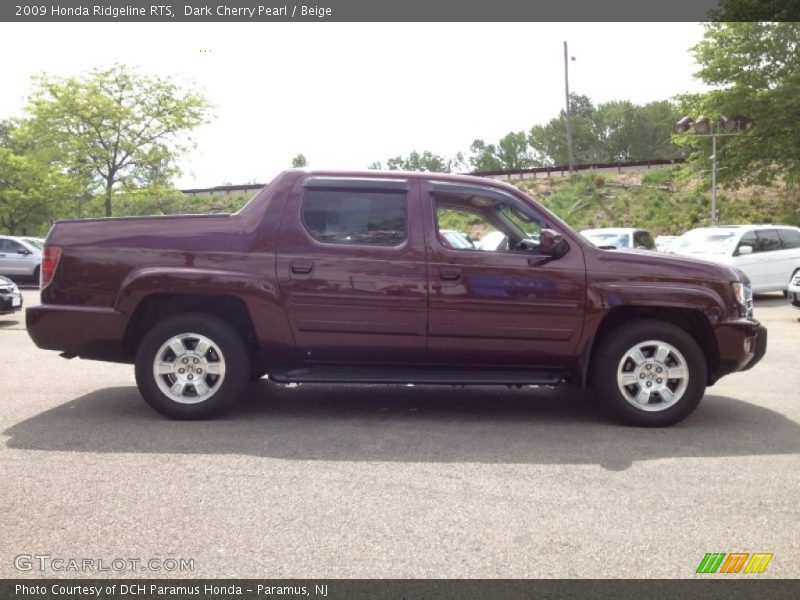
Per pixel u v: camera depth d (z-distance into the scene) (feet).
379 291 18.12
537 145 318.65
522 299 18.16
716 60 94.84
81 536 11.02
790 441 17.02
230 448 15.89
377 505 12.46
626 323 18.53
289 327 18.29
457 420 18.94
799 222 126.21
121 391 22.16
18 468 14.28
